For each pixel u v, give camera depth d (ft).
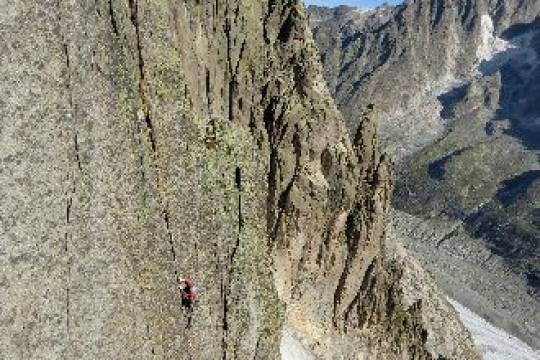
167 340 123.54
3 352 95.86
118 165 116.47
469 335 477.77
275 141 240.94
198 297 135.23
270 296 161.58
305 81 255.09
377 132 286.46
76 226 107.14
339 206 252.83
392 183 281.95
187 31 182.60
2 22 100.22
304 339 246.68
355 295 264.31
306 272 249.75
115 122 117.08
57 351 102.12
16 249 99.30
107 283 110.63
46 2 105.81
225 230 149.38
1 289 97.04
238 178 159.12
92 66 112.98
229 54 219.00
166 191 131.44
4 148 99.66
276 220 240.32
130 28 128.26
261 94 236.43
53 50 106.22
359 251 261.44
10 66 100.89
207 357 135.23
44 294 101.65
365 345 263.29
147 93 129.49
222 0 215.92
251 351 147.54
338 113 265.95
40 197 102.83
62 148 106.52
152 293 120.78
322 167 251.19
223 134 161.17
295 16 265.13
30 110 102.78
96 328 107.96
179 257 131.75
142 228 120.98
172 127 137.18
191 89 184.55
